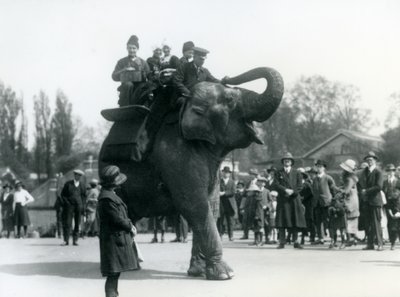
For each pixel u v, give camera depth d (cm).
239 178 5700
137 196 1077
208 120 1004
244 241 2058
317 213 1831
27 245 1958
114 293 814
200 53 1070
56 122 10375
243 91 1022
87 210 2586
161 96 1069
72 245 1947
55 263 1312
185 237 2014
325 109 7894
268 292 873
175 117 1045
